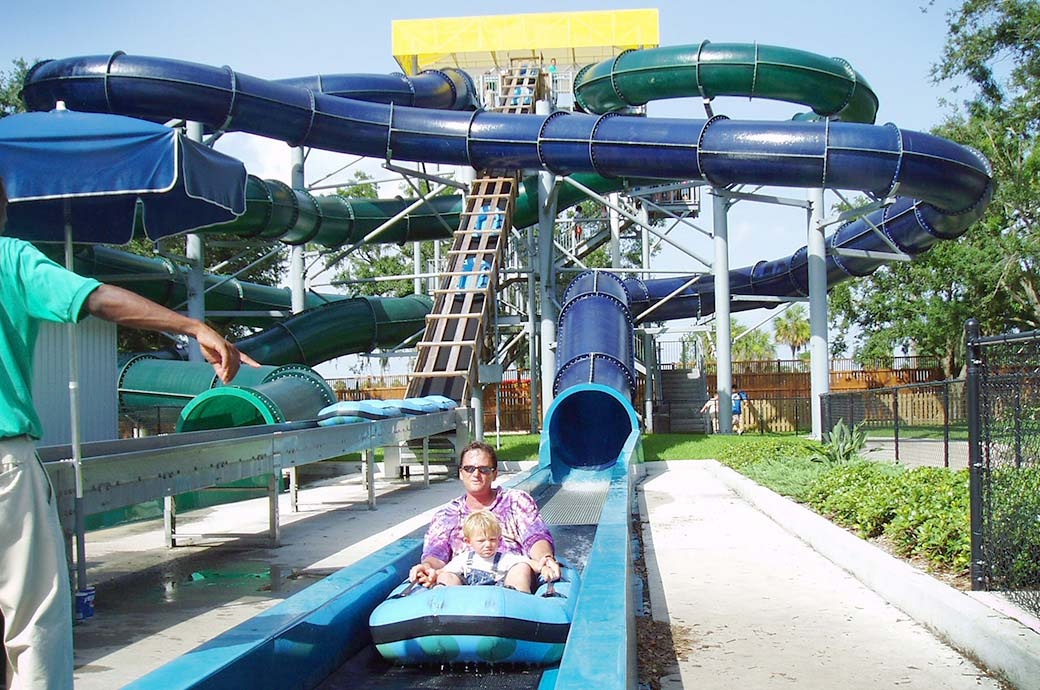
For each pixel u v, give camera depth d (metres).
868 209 21.88
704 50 22.55
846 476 12.09
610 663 3.38
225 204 9.95
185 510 13.53
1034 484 6.09
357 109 21.30
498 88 34.44
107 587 8.58
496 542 5.65
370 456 13.77
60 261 14.81
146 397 19.73
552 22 33.97
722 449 20.22
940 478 11.08
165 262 25.86
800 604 7.32
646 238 32.88
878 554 7.92
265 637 4.00
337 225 27.84
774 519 11.73
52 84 18.48
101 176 8.64
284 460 10.77
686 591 7.84
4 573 2.94
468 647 4.73
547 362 26.28
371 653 5.13
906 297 43.91
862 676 5.50
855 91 22.91
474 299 22.53
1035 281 35.91
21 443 2.99
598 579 4.79
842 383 39.59
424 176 23.81
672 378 37.69
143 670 5.97
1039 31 30.03
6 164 8.43
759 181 19.56
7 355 3.03
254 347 25.70
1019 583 6.18
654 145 19.89
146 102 18.77
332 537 11.30
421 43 34.19
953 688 5.25
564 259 36.53
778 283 30.73
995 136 32.75
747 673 5.61
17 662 2.97
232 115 19.61
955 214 21.19
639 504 13.55
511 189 24.77
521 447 22.48
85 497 7.30
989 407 6.58
